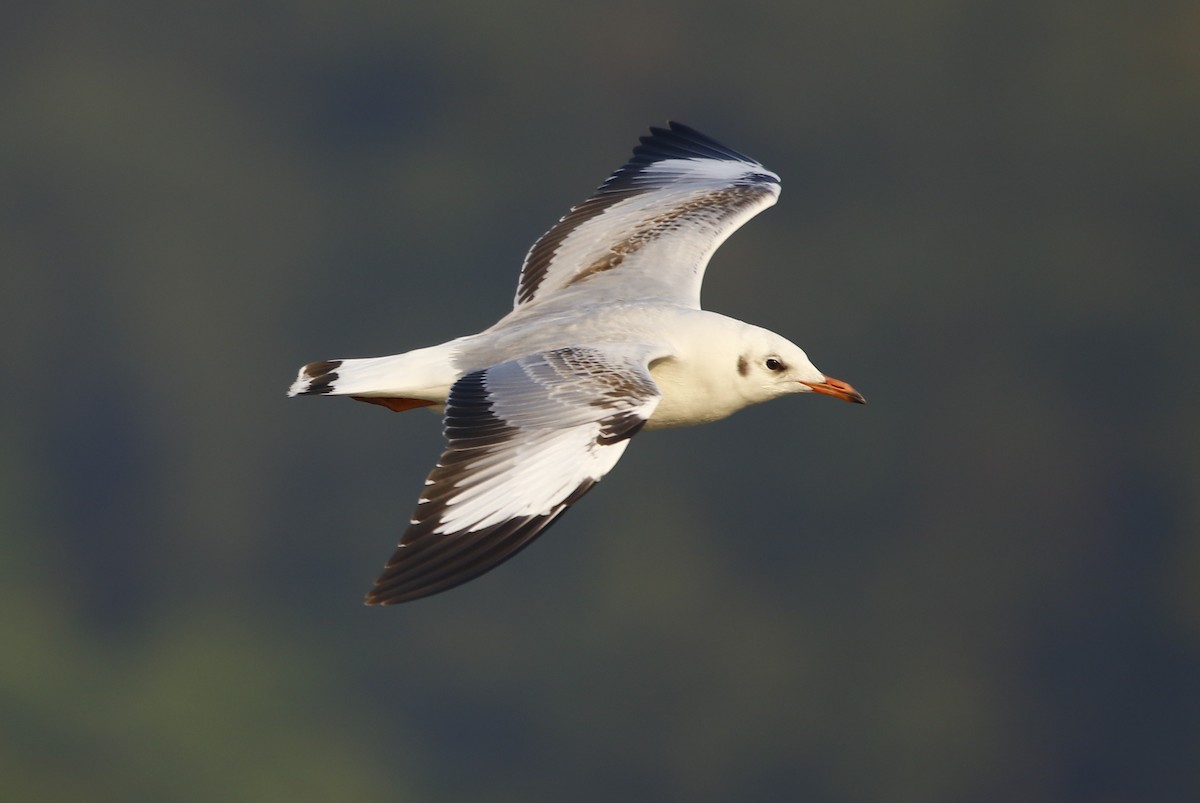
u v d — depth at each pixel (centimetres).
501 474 700
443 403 822
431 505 691
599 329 838
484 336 834
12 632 2994
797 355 872
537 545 3052
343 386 817
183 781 2712
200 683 2894
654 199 1014
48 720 2839
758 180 1032
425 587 668
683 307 878
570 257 962
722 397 870
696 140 1083
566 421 716
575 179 3759
